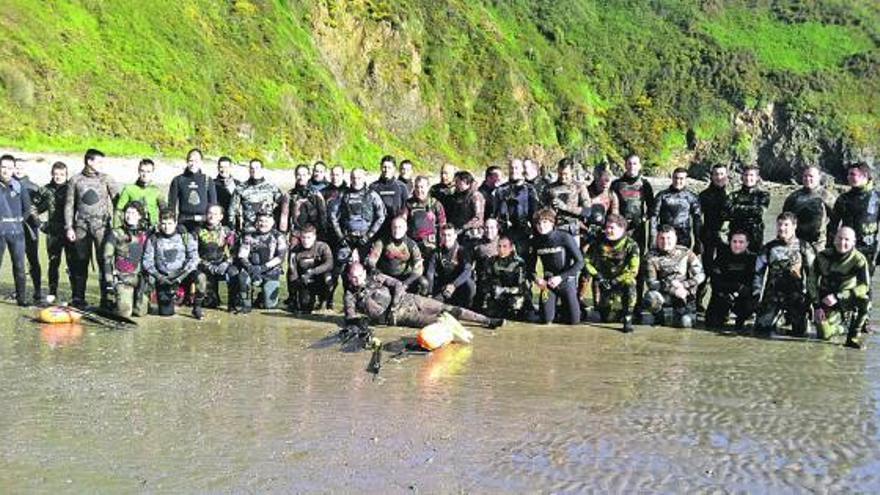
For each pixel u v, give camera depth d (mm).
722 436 6105
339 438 5906
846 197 9750
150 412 6391
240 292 10305
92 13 42438
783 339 9391
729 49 79562
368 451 5672
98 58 40375
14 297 10820
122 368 7602
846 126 72875
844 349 8945
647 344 9023
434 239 10008
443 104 61531
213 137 43562
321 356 8203
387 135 56594
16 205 10109
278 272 10586
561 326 9898
